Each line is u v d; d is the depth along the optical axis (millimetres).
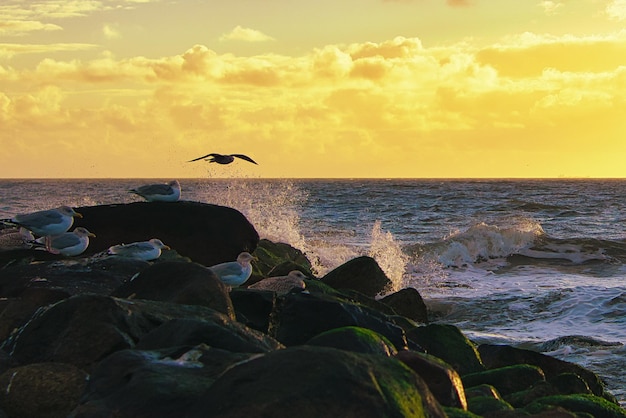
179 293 10141
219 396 5805
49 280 12078
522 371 11125
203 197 31703
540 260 31109
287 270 18078
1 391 7715
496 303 20859
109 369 6910
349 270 19578
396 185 171000
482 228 32531
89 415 6320
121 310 8688
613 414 9688
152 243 14945
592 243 32688
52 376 7797
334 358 5922
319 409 5582
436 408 6137
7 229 17062
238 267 13945
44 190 111688
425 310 17953
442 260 29812
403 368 6250
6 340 9250
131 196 81625
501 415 8789
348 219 54438
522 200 87125
